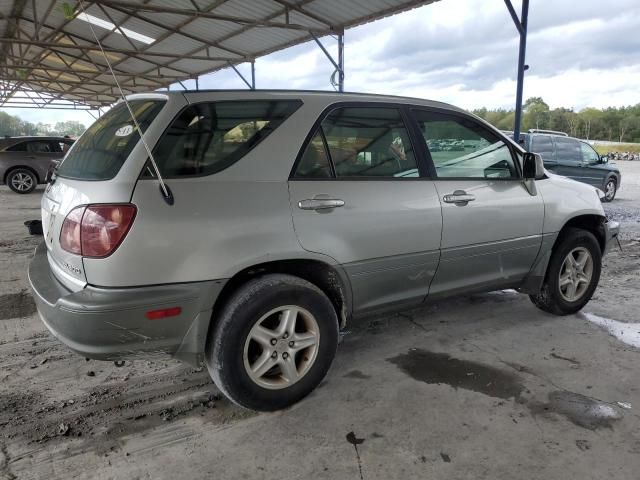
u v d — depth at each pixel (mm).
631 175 21375
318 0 9430
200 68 17406
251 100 2551
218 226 2279
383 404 2666
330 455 2236
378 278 2867
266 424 2484
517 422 2490
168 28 12672
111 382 2912
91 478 2082
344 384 2885
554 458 2207
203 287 2254
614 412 2584
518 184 3504
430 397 2738
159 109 2361
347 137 2791
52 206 2574
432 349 3375
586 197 3928
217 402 2703
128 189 2131
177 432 2418
